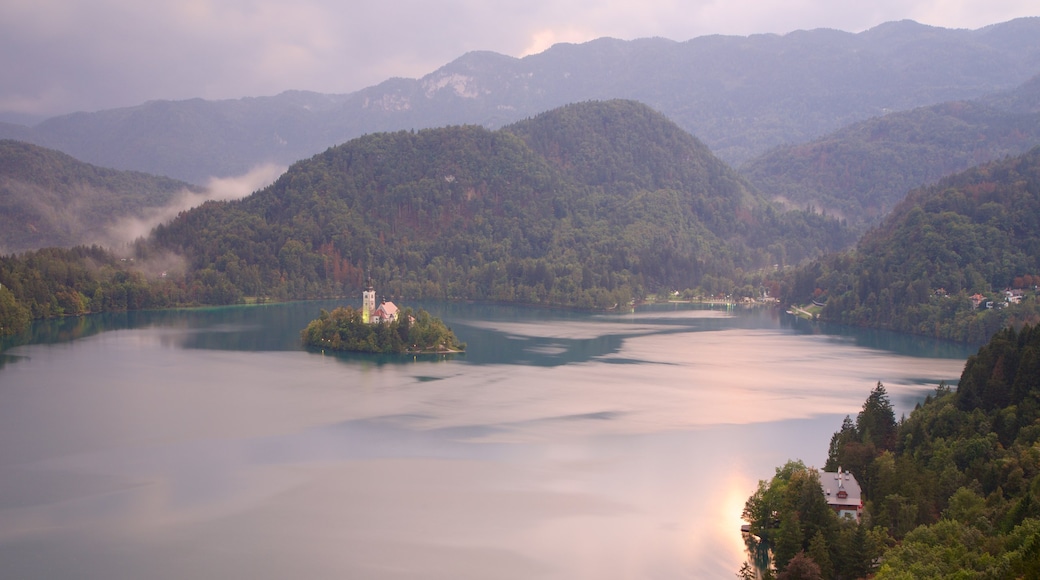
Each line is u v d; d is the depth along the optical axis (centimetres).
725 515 18612
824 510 15800
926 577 13400
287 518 18350
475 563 16362
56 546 16962
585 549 16950
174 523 18075
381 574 15900
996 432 19338
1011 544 13962
